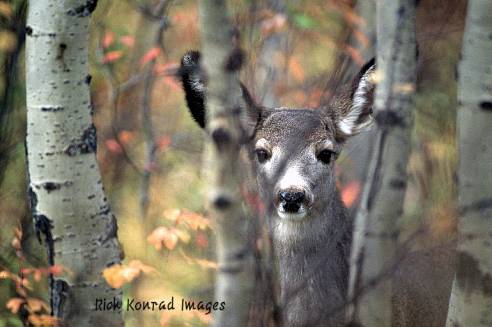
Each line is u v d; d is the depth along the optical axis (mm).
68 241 9898
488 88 8406
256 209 9797
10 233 12648
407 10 9180
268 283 9930
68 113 9758
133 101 16000
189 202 14703
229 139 8094
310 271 11258
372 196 9242
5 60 12914
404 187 9219
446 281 11414
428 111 16328
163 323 10695
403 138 9148
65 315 9984
